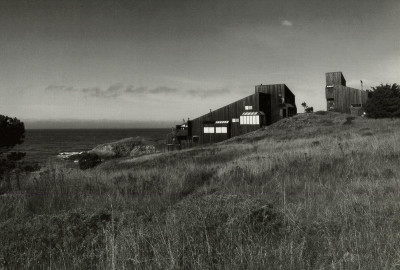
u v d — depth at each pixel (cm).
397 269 446
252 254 498
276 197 1006
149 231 630
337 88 6300
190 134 6166
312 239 586
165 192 1212
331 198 921
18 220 754
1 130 1543
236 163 1766
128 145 7750
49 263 545
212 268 485
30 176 1523
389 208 729
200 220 645
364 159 1475
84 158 4159
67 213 763
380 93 4862
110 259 512
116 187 1330
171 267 466
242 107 5791
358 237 553
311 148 2067
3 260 539
